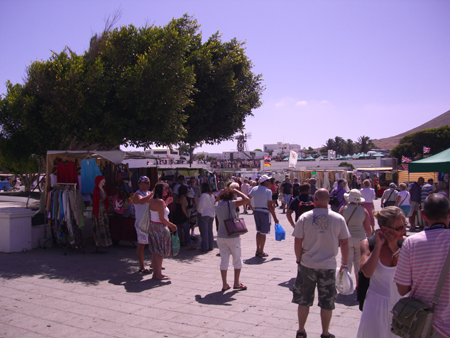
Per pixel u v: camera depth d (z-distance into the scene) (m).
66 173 8.47
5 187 35.75
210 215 8.80
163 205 6.12
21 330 4.05
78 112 9.16
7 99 10.55
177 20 12.13
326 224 3.64
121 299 5.13
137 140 10.38
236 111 13.34
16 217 8.05
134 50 9.97
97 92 9.24
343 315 4.47
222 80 12.33
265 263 7.37
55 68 9.44
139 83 9.20
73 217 8.04
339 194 7.58
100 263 7.29
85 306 4.84
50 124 9.34
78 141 10.98
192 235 10.40
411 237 2.46
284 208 18.09
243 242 9.97
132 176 10.57
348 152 116.19
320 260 3.61
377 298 2.89
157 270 6.20
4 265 6.93
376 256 2.83
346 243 3.70
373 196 8.45
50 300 5.08
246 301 5.02
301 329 3.65
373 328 2.85
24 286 5.73
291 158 24.77
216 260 7.79
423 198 11.37
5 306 4.83
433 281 2.28
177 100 9.68
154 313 4.57
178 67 9.77
